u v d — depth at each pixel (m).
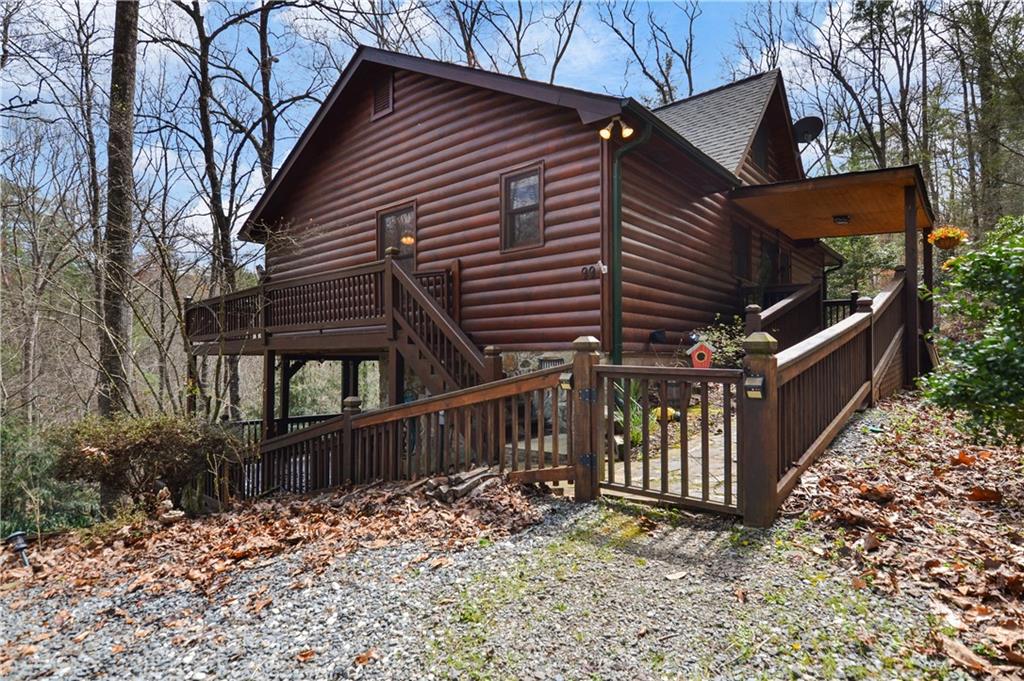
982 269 3.94
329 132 10.55
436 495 4.28
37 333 12.80
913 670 1.91
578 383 3.92
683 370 3.49
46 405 12.47
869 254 15.81
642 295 7.22
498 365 5.81
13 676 2.68
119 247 8.43
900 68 20.56
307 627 2.65
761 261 11.09
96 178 10.49
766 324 7.23
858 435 4.75
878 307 6.08
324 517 4.48
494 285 7.72
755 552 2.88
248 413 14.98
